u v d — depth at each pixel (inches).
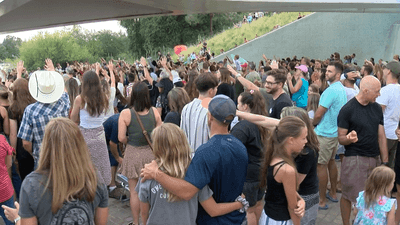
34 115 128.0
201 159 76.6
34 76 129.1
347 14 781.3
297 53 867.4
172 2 390.0
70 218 63.3
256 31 1037.8
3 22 500.4
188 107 114.5
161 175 75.9
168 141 76.5
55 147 62.0
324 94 152.7
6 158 121.8
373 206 109.2
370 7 453.1
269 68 338.0
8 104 160.6
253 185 114.5
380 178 106.0
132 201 137.3
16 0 326.0
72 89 175.8
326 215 153.9
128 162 136.3
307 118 96.4
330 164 165.8
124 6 442.6
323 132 154.4
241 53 945.5
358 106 124.6
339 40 804.0
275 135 86.5
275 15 1039.0
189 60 1074.7
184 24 1785.2
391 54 732.7
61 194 61.2
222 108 78.7
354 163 126.1
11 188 121.1
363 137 124.4
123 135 135.9
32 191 60.7
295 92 241.0
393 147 162.9
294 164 85.5
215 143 78.9
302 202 87.9
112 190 180.4
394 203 106.8
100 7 445.4
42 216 62.0
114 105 245.4
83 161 65.1
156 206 80.0
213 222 82.3
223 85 184.9
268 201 90.8
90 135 137.0
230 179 79.8
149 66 433.1
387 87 157.6
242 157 81.0
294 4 413.4
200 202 80.3
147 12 479.5
